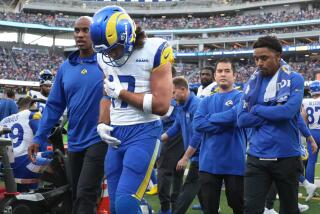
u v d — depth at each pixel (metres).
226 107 3.97
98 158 3.75
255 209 3.43
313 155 6.93
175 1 62.69
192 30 58.09
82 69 3.93
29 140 4.93
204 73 6.42
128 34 2.92
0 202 4.07
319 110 7.18
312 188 6.54
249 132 3.98
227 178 3.98
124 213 2.88
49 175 4.24
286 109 3.31
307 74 46.06
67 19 61.16
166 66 3.05
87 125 3.85
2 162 4.14
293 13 53.50
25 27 54.94
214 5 60.81
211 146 4.00
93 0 62.69
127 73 3.06
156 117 3.15
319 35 49.38
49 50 55.03
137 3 63.38
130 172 2.95
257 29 54.88
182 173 5.49
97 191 3.80
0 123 4.96
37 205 4.03
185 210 4.78
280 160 3.38
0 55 49.81
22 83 46.34
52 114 4.13
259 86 3.51
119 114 3.10
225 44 57.00
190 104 4.87
